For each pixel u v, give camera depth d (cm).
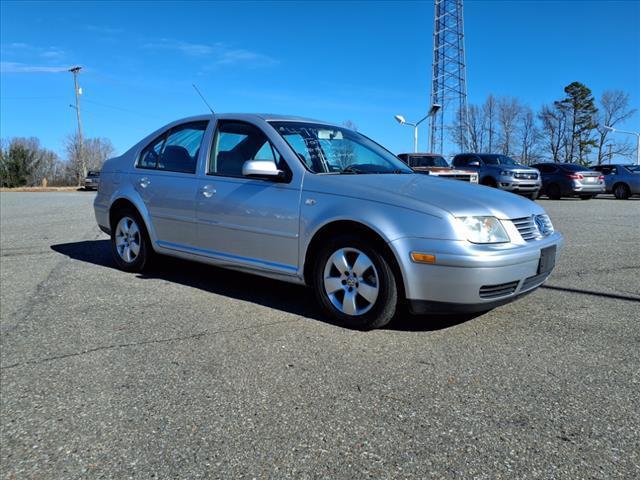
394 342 340
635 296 448
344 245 362
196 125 498
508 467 205
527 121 6525
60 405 263
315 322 383
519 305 421
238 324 381
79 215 1338
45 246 759
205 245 461
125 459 216
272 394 270
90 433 237
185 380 288
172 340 350
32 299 456
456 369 297
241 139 450
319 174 396
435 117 4700
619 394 265
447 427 235
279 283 507
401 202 343
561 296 449
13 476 206
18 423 247
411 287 334
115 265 604
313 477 201
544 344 335
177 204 482
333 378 287
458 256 319
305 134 441
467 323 376
